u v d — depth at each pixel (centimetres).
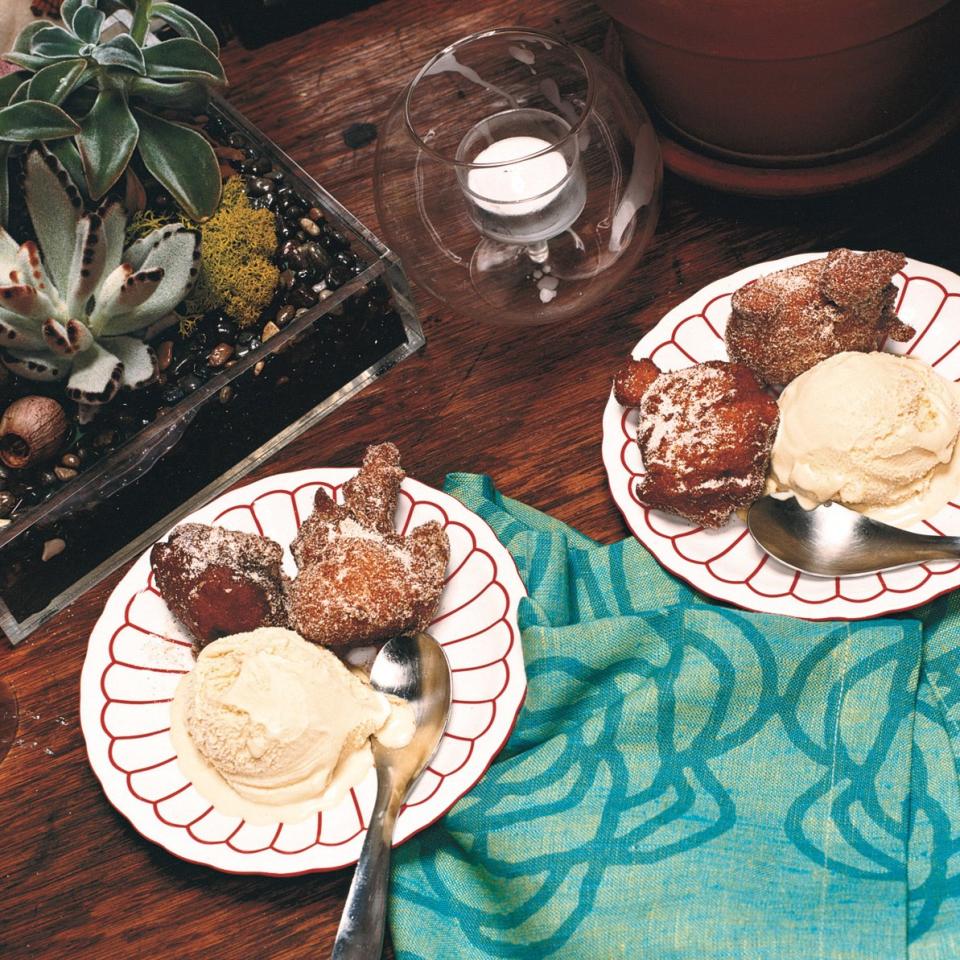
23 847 80
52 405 86
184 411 86
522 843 75
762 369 84
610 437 84
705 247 95
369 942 70
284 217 93
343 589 77
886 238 93
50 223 82
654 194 89
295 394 91
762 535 79
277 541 86
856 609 76
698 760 76
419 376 93
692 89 87
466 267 92
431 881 76
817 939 69
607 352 91
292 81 107
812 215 95
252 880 77
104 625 82
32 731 83
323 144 103
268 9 108
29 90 81
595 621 78
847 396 79
